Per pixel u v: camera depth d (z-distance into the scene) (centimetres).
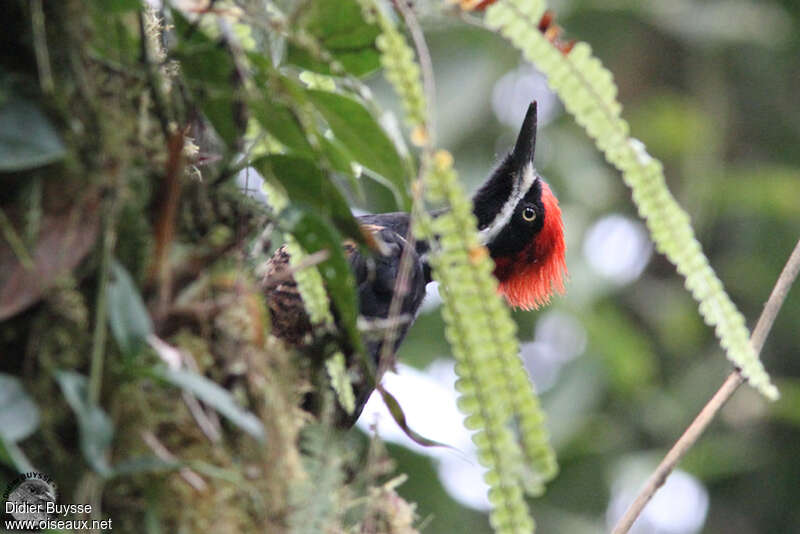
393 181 222
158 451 189
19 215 187
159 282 196
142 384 193
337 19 208
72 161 191
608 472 640
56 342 188
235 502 198
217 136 224
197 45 212
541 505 635
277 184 229
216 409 201
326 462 217
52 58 194
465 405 189
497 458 187
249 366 207
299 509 203
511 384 189
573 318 652
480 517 546
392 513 256
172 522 192
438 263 191
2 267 185
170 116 214
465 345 190
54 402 187
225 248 208
